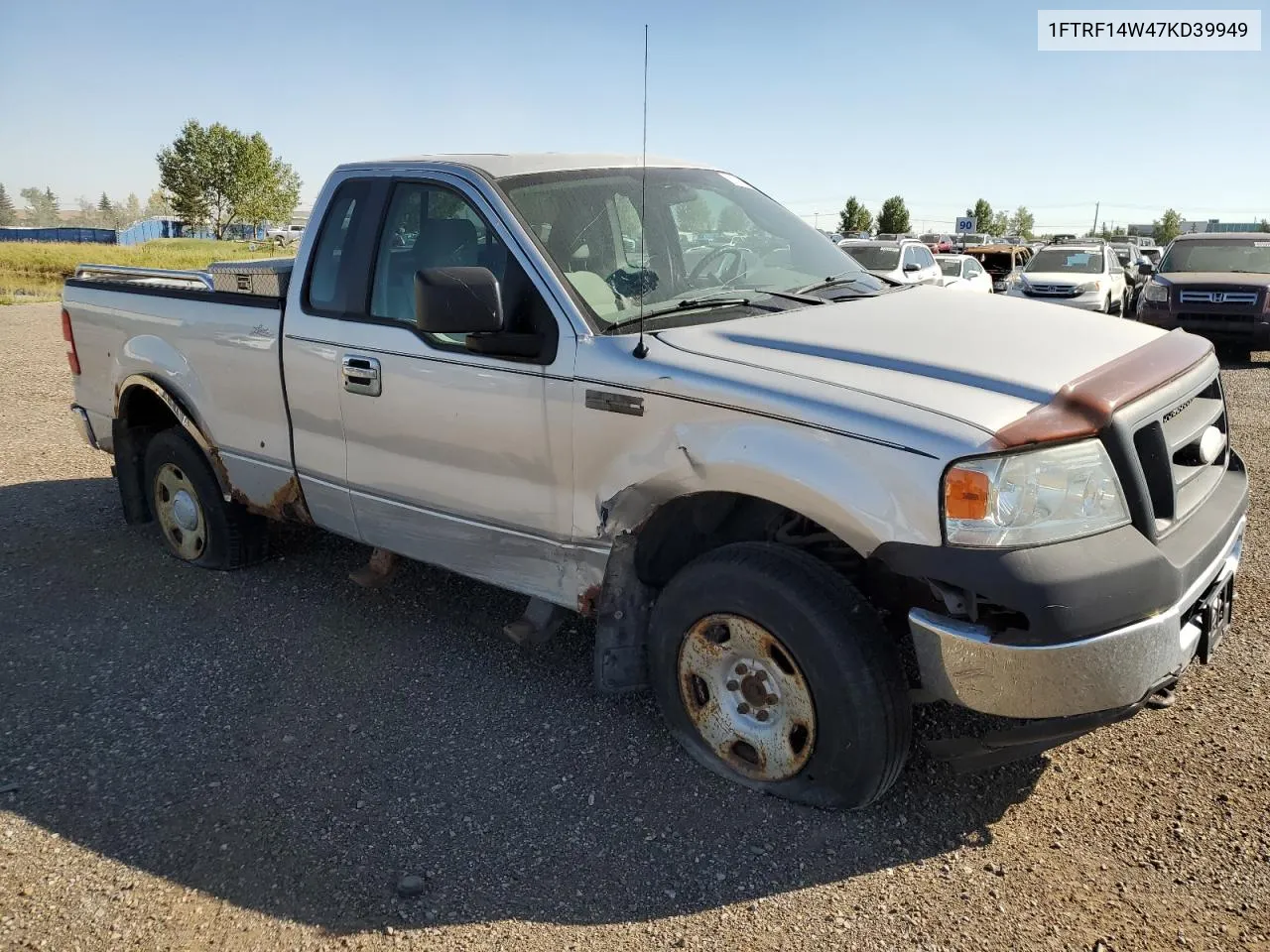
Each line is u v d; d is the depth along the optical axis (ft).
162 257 141.28
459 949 8.25
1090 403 8.61
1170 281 41.11
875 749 9.16
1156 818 9.61
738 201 13.99
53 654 13.73
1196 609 9.35
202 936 8.48
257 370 13.96
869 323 10.62
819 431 8.84
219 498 15.84
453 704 12.21
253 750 11.30
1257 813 9.59
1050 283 54.19
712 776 10.52
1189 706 11.55
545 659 13.30
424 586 15.78
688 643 10.31
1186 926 8.23
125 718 12.05
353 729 11.69
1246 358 41.50
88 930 8.56
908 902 8.62
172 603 15.35
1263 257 42.93
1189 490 9.84
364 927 8.54
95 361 17.21
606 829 9.73
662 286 11.69
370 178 12.87
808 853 9.29
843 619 9.09
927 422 8.43
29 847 9.66
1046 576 8.06
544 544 11.24
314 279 13.29
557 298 10.71
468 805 10.18
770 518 10.71
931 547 8.34
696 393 9.51
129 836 9.81
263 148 306.14
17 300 74.69
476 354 11.21
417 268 12.14
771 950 8.14
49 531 18.76
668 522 10.66
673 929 8.41
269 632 14.30
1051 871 8.95
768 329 10.39
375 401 12.36
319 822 9.95
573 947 8.25
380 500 12.89
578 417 10.42
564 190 12.06
